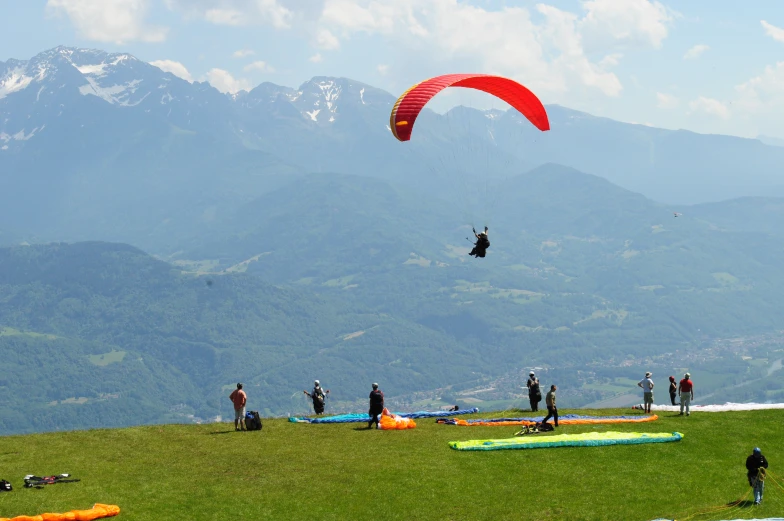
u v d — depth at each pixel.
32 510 32.16
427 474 38.50
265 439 44.12
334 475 38.12
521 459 41.28
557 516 34.62
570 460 41.50
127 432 45.12
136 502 34.00
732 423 49.62
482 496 36.38
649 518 34.75
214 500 34.72
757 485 36.62
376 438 44.62
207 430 46.50
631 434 45.56
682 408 52.25
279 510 34.16
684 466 41.34
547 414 51.31
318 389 53.84
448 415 53.75
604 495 37.06
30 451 40.38
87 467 38.00
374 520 33.72
